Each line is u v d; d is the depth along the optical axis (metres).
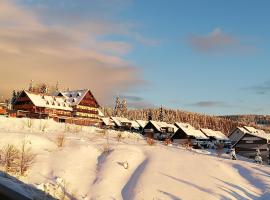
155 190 27.72
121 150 36.59
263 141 66.44
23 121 50.31
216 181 31.20
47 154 32.22
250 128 90.25
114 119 100.44
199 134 88.31
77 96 84.25
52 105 76.56
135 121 106.94
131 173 31.59
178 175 31.28
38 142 34.69
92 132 56.09
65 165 30.14
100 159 33.97
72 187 26.67
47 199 22.34
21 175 26.02
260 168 37.50
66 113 79.88
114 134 60.09
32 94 75.62
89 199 25.69
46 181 26.28
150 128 95.31
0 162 27.86
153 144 50.41
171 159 35.59
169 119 170.25
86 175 29.39
